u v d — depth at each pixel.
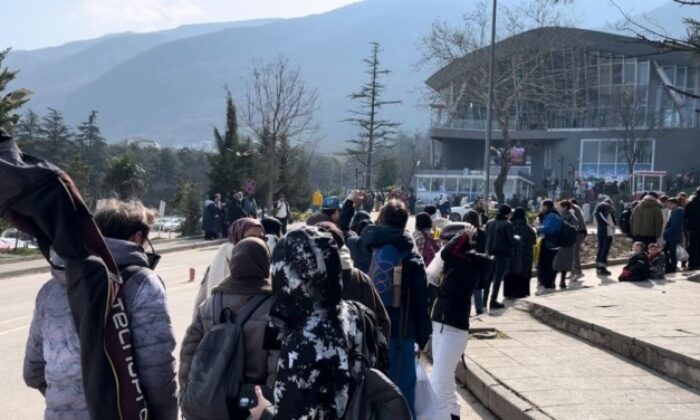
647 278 14.36
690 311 10.27
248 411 3.25
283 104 45.97
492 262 6.27
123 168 37.88
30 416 6.57
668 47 6.28
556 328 10.26
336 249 2.84
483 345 9.07
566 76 59.34
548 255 14.84
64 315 3.22
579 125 71.62
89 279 2.99
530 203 53.78
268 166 45.25
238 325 3.43
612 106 66.31
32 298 14.70
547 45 37.50
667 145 66.62
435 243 9.42
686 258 17.09
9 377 7.96
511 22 37.00
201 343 3.39
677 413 6.10
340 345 2.72
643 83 65.50
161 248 27.31
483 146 77.50
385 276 5.19
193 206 36.62
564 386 7.02
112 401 3.02
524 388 6.94
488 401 7.06
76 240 2.99
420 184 65.31
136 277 3.31
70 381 3.21
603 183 61.41
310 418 2.61
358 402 2.73
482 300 12.23
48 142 95.44
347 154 86.38
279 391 2.66
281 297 2.78
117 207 3.63
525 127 73.44
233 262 3.63
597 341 9.08
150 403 3.25
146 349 3.22
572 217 15.91
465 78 39.06
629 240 24.38
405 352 5.12
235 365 3.35
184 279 18.08
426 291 5.27
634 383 7.14
